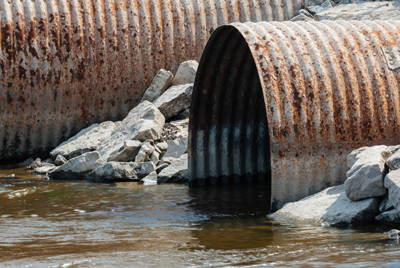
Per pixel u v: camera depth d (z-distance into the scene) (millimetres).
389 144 19406
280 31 20094
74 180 24172
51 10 28312
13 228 17516
